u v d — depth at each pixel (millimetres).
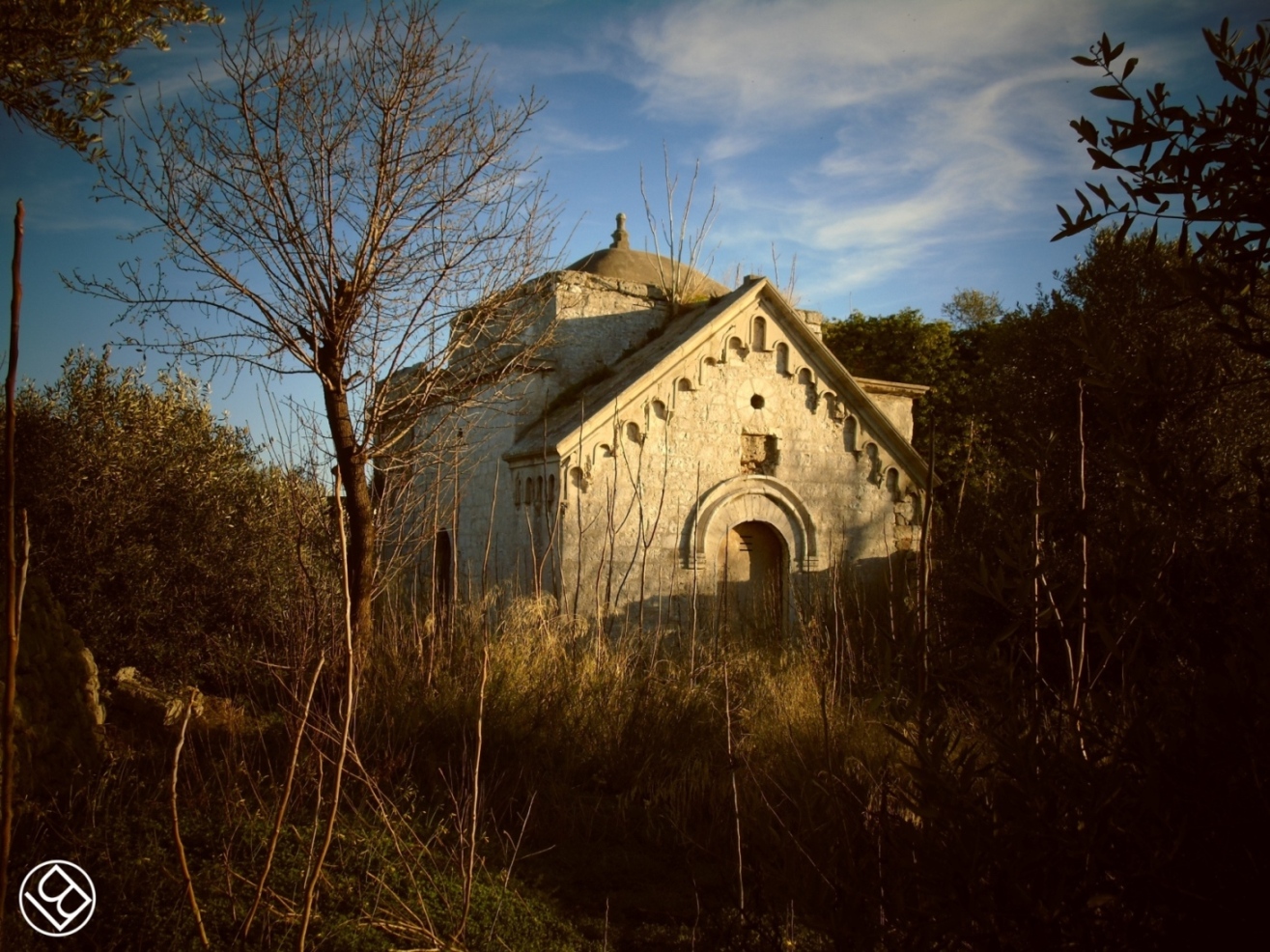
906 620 3629
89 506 9922
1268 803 2357
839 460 18016
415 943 4707
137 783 6047
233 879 4895
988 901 2631
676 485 16375
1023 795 2707
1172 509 2904
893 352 23609
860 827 3527
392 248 9836
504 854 6125
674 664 11828
